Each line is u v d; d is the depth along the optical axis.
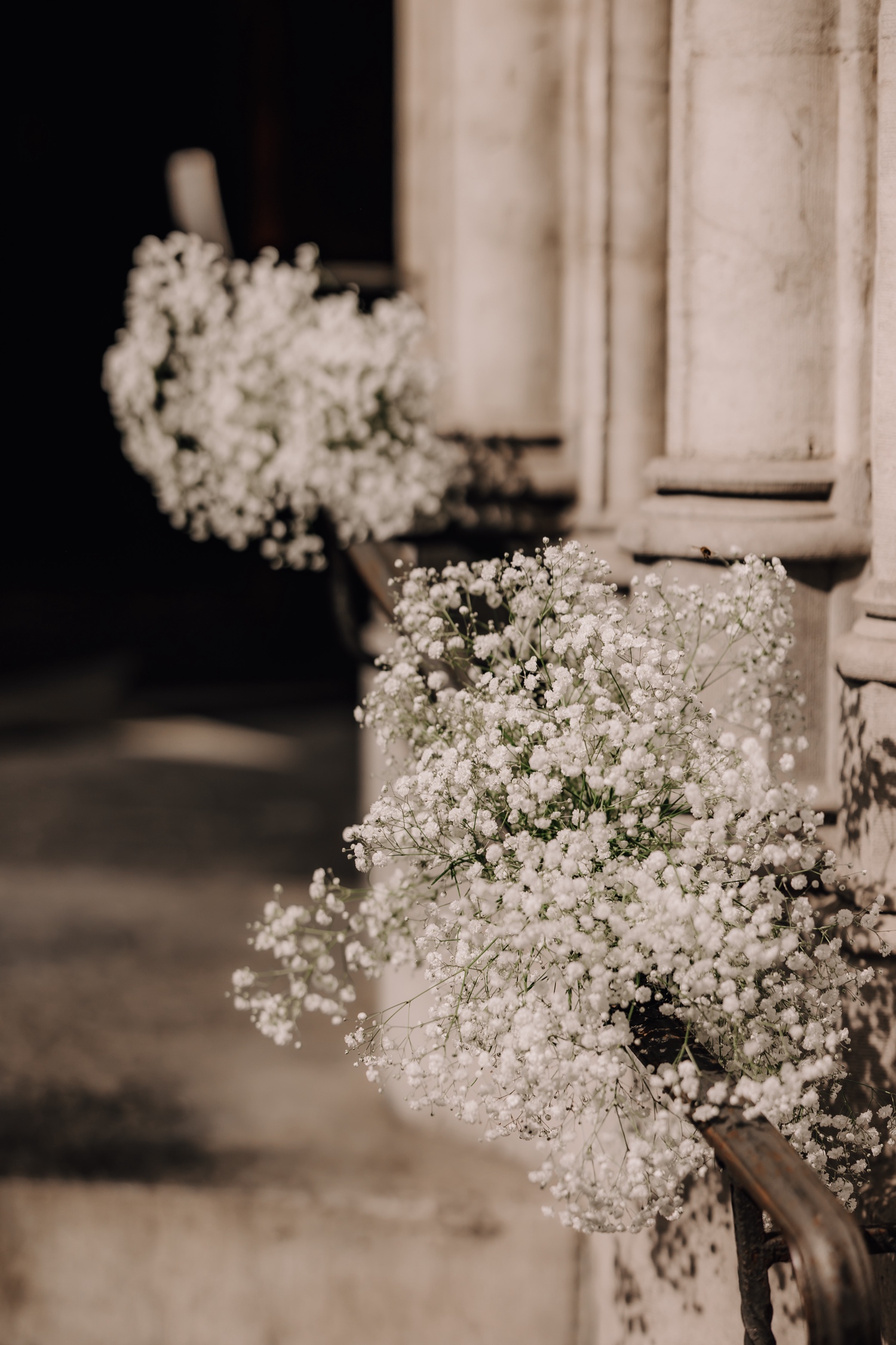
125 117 15.68
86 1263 3.32
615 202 3.13
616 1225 1.46
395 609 1.71
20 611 12.84
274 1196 3.31
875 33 1.83
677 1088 1.35
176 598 13.72
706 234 1.95
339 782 7.37
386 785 1.68
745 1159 1.32
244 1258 3.29
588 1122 1.41
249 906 5.39
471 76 3.23
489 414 3.29
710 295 1.95
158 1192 3.33
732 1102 1.34
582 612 1.60
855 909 1.75
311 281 3.26
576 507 3.25
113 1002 4.54
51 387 16.17
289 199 7.70
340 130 7.48
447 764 1.49
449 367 3.14
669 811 1.50
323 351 3.06
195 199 6.95
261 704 9.42
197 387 3.39
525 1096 1.42
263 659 10.91
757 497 1.92
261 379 3.22
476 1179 3.42
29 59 15.29
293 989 1.60
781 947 1.40
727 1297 1.85
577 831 1.46
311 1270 3.26
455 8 3.26
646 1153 1.35
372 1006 4.46
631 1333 2.12
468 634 1.67
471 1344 3.21
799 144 1.87
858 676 1.74
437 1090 1.46
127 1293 3.31
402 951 1.65
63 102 15.55
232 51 11.59
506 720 1.51
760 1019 1.43
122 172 15.91
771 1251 1.49
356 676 10.13
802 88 1.86
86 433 16.27
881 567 1.77
